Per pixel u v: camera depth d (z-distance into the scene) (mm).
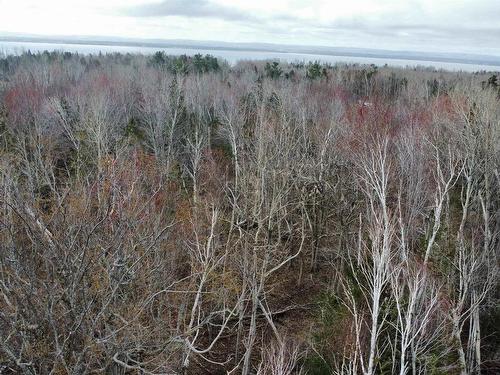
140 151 29125
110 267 13359
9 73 74688
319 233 24797
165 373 14180
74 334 11961
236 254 19016
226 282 18172
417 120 28281
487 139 21781
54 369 10883
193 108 40250
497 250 19328
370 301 15836
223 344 20422
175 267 17922
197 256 17250
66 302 12359
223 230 20719
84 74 67250
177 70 62094
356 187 22125
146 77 56906
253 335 16859
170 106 39594
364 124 25453
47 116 36594
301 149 27312
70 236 12266
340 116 29719
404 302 13422
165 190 20688
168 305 15797
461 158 21375
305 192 24172
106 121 32094
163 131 35531
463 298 15289
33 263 12188
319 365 15773
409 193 20828
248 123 33531
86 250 12266
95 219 14047
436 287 15734
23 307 11828
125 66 78875
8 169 16031
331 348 16047
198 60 77375
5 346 10977
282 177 23328
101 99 36250
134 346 13938
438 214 16312
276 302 22906
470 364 15664
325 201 24141
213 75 64188
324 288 23219
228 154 32344
